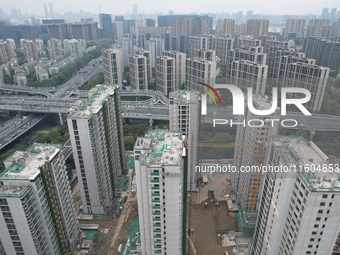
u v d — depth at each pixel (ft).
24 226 375.86
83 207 581.12
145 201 354.74
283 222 342.85
